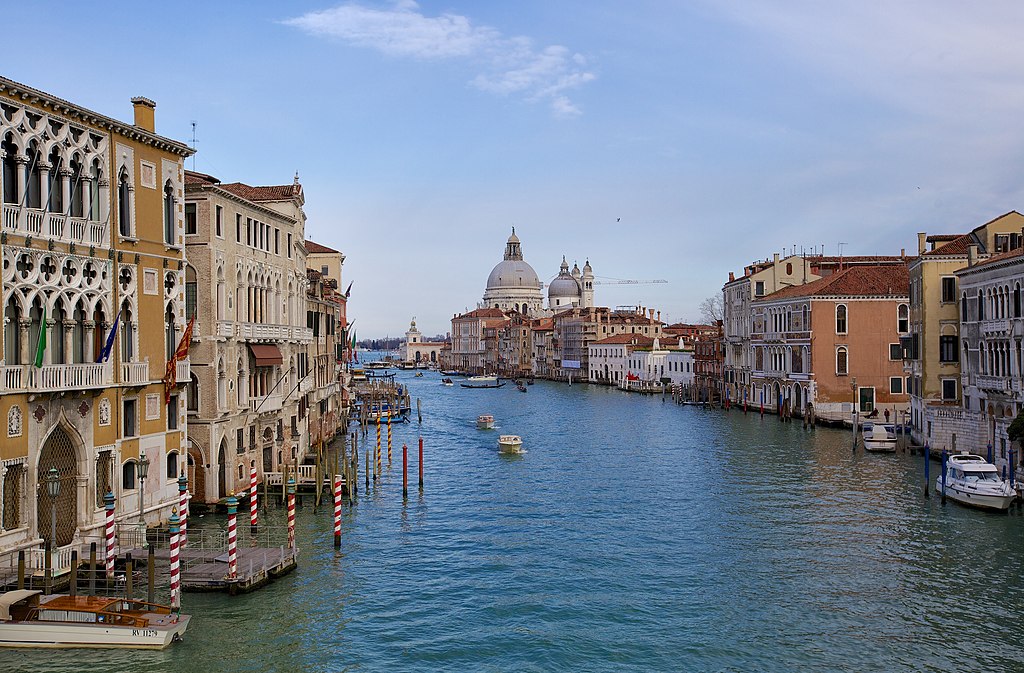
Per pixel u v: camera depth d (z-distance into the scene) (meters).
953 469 39.25
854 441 56.03
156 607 22.97
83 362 26.47
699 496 42.50
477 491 45.00
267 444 42.59
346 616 25.41
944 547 31.72
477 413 96.50
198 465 36.09
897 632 23.92
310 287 53.66
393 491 45.03
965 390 48.00
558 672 21.81
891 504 39.06
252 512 32.50
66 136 25.50
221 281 36.41
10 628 21.77
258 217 41.06
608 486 45.91
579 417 89.44
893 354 71.44
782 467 50.44
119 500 27.77
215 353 35.69
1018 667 21.64
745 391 89.25
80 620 22.06
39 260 24.42
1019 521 35.19
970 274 47.16
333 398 66.12
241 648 22.80
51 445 25.36
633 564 30.70
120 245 27.91
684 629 24.45
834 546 32.38
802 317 73.75
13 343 23.97
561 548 33.00
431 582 28.75
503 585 28.44
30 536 24.25
